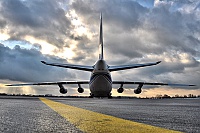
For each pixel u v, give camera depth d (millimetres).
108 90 32500
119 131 3355
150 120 4820
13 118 4930
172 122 4523
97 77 31375
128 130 3443
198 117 5492
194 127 3869
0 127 3699
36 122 4305
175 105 11562
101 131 3350
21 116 5328
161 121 4668
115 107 9211
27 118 4938
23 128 3605
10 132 3254
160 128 3672
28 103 11266
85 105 10492
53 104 10523
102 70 31516
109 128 3623
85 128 3617
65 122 4312
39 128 3607
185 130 3529
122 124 4078
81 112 6453
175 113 6586
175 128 3723
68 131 3340
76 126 3816
